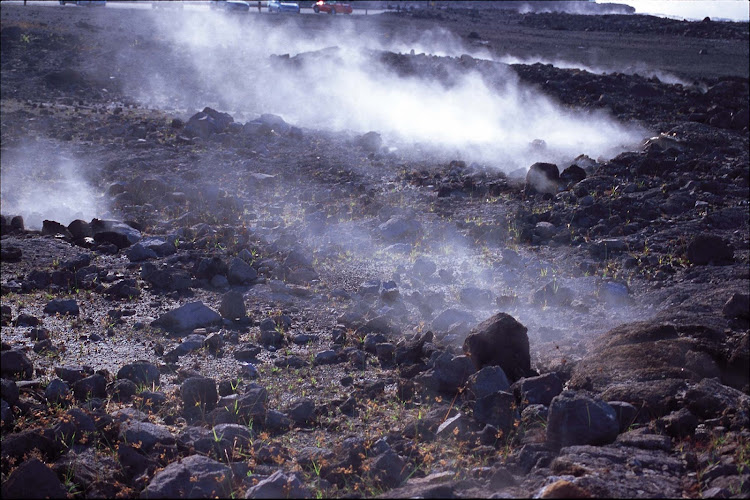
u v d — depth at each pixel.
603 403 5.13
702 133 18.61
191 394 6.03
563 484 3.97
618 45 44.28
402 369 6.81
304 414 5.88
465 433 5.36
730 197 13.13
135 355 7.30
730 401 5.40
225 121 20.48
